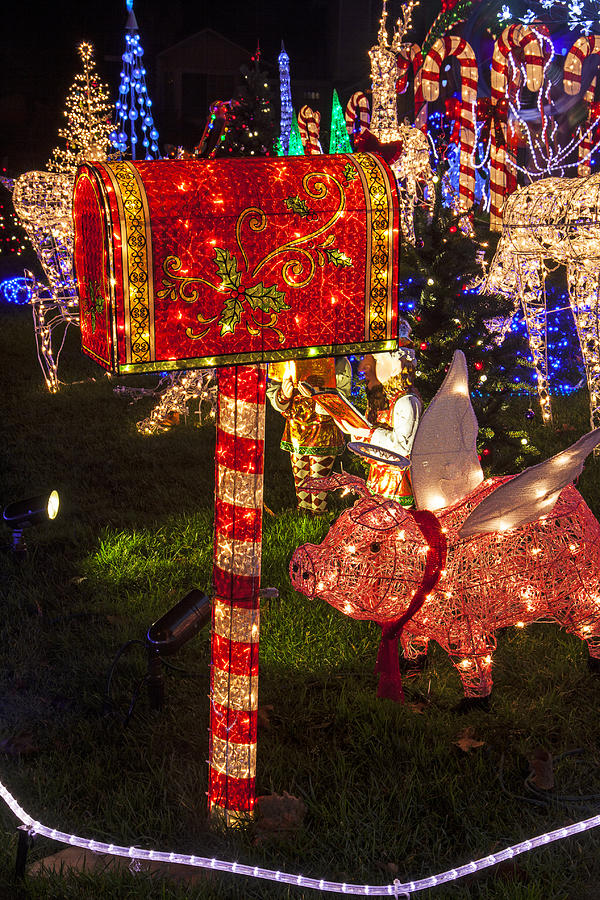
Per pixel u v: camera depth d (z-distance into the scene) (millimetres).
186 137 36406
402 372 5594
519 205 8336
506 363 6152
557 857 3309
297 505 6902
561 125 18906
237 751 3371
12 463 7906
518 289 8625
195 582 5621
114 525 6578
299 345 2932
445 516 4125
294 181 2809
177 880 3217
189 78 38250
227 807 3439
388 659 4062
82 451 8359
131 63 14961
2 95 35969
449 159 12547
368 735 4086
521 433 6238
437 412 4023
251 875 3113
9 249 22500
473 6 21078
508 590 4098
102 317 2770
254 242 2775
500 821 3521
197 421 9414
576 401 9734
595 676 4598
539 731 4152
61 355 12414
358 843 3365
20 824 3467
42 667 4684
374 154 2994
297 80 38344
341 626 5051
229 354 2832
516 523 3938
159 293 2684
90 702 4352
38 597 5398
